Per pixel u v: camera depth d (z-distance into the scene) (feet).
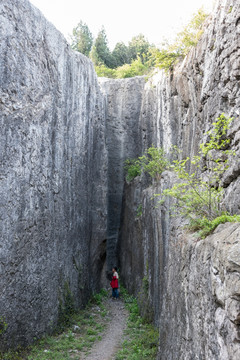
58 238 39.88
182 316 18.61
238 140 18.39
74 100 46.55
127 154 69.15
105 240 60.80
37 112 34.47
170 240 26.53
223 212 17.62
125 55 124.57
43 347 31.63
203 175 25.44
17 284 29.76
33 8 34.63
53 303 36.99
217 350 11.94
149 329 36.55
